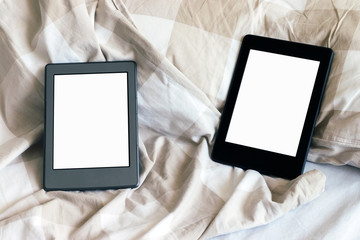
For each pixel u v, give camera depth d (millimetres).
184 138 805
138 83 772
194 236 670
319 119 759
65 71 755
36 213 661
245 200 714
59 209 697
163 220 669
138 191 737
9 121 782
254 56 788
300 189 701
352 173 769
